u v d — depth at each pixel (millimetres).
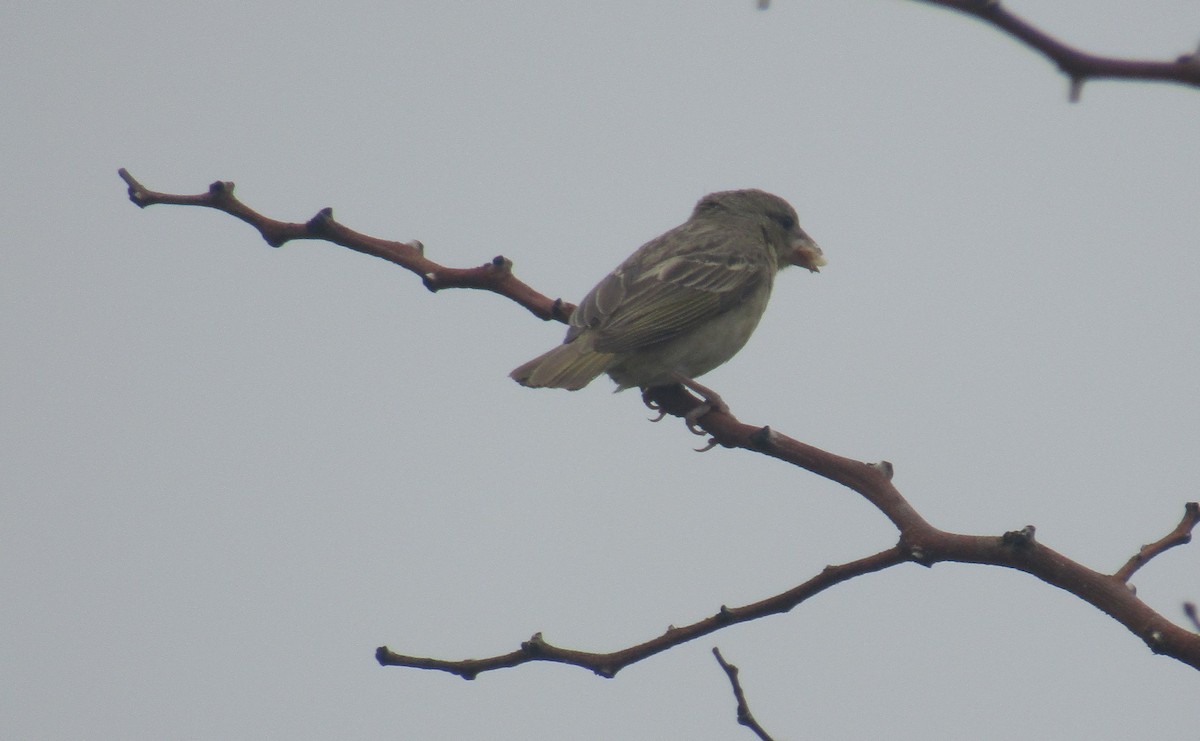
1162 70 4457
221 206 10516
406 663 8211
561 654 7969
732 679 7691
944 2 4531
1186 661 6297
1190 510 6973
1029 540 6680
